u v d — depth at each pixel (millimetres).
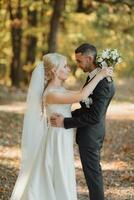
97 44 31625
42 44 30125
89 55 6676
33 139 7074
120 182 9414
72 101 6594
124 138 13781
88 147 6824
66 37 31234
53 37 25062
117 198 8469
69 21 30047
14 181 9180
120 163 10992
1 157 11242
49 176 6738
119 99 23172
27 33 27750
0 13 27438
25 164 7102
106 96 6633
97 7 28375
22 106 19641
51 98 6695
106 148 12609
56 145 6730
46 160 6750
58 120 6703
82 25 31500
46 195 6750
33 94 6961
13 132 14203
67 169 6773
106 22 31781
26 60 29406
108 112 18672
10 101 21031
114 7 25703
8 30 29625
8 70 34719
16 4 26562
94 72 6758
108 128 15375
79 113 6816
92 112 6605
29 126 7059
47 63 6789
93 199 6906
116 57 6629
